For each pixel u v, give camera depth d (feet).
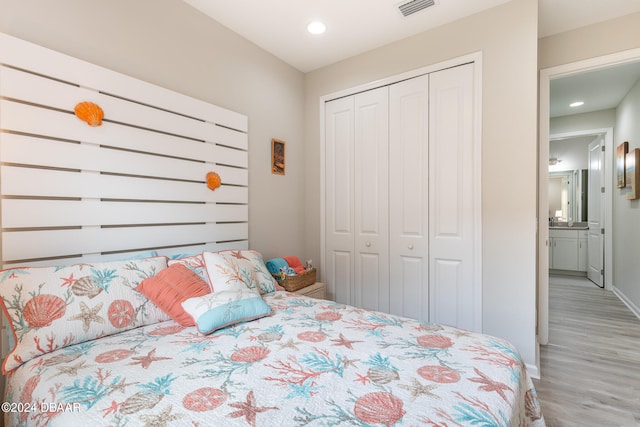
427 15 7.30
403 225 8.43
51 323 3.85
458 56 7.46
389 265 8.71
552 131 14.69
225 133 7.57
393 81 8.52
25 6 4.62
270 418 2.52
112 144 5.49
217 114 7.38
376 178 8.93
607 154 13.60
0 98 4.33
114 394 2.86
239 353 3.73
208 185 7.16
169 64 6.51
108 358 3.59
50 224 4.79
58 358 3.60
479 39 7.19
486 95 7.11
